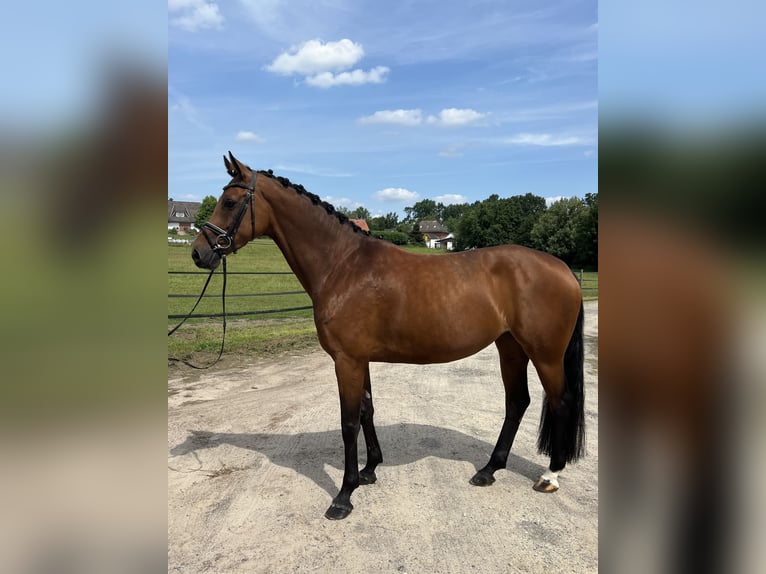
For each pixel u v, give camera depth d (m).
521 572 2.38
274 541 2.63
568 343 3.15
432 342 2.94
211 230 2.97
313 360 6.98
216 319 10.70
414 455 3.76
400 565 2.44
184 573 2.37
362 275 2.95
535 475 3.42
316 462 3.61
